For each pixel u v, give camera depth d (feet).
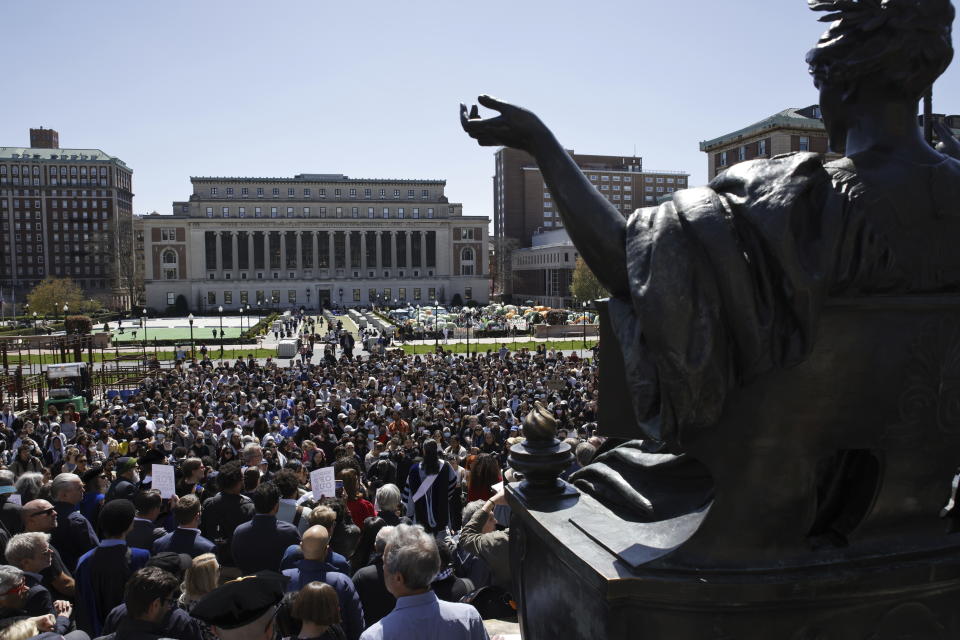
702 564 7.02
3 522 25.59
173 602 16.93
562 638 8.36
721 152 191.52
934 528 7.61
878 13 7.45
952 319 7.15
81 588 19.44
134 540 23.15
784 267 6.59
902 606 7.22
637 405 7.23
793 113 169.17
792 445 6.95
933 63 7.50
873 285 7.11
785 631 6.93
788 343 6.72
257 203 461.37
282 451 45.91
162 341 209.56
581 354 173.17
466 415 62.03
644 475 9.19
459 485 31.40
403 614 10.98
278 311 416.46
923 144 7.79
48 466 47.83
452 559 18.54
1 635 13.47
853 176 7.30
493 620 14.05
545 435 9.69
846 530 7.41
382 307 434.71
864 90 7.75
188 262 439.63
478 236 477.36
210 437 50.60
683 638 6.91
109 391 99.19
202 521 24.86
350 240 467.93
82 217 539.29
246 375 105.81
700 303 6.66
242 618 11.78
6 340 117.91
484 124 8.77
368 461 44.80
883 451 7.16
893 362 7.04
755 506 6.98
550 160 8.40
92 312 382.63
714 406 6.71
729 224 6.93
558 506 9.27
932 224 7.25
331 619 12.78
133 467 31.42
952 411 7.25
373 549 23.88
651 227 7.14
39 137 578.66
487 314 282.56
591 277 294.87
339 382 87.86
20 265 533.55
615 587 6.84
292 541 20.89
